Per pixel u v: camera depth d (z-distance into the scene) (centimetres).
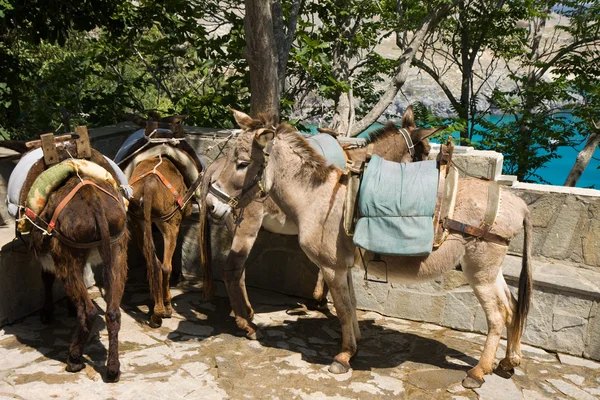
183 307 513
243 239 458
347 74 1091
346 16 1081
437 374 396
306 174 392
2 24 736
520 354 389
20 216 379
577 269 464
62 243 363
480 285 374
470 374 381
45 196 370
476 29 1508
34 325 458
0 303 445
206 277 468
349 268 407
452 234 362
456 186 364
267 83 671
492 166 485
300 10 989
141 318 483
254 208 452
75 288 370
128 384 370
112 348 370
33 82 939
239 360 412
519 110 1353
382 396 367
